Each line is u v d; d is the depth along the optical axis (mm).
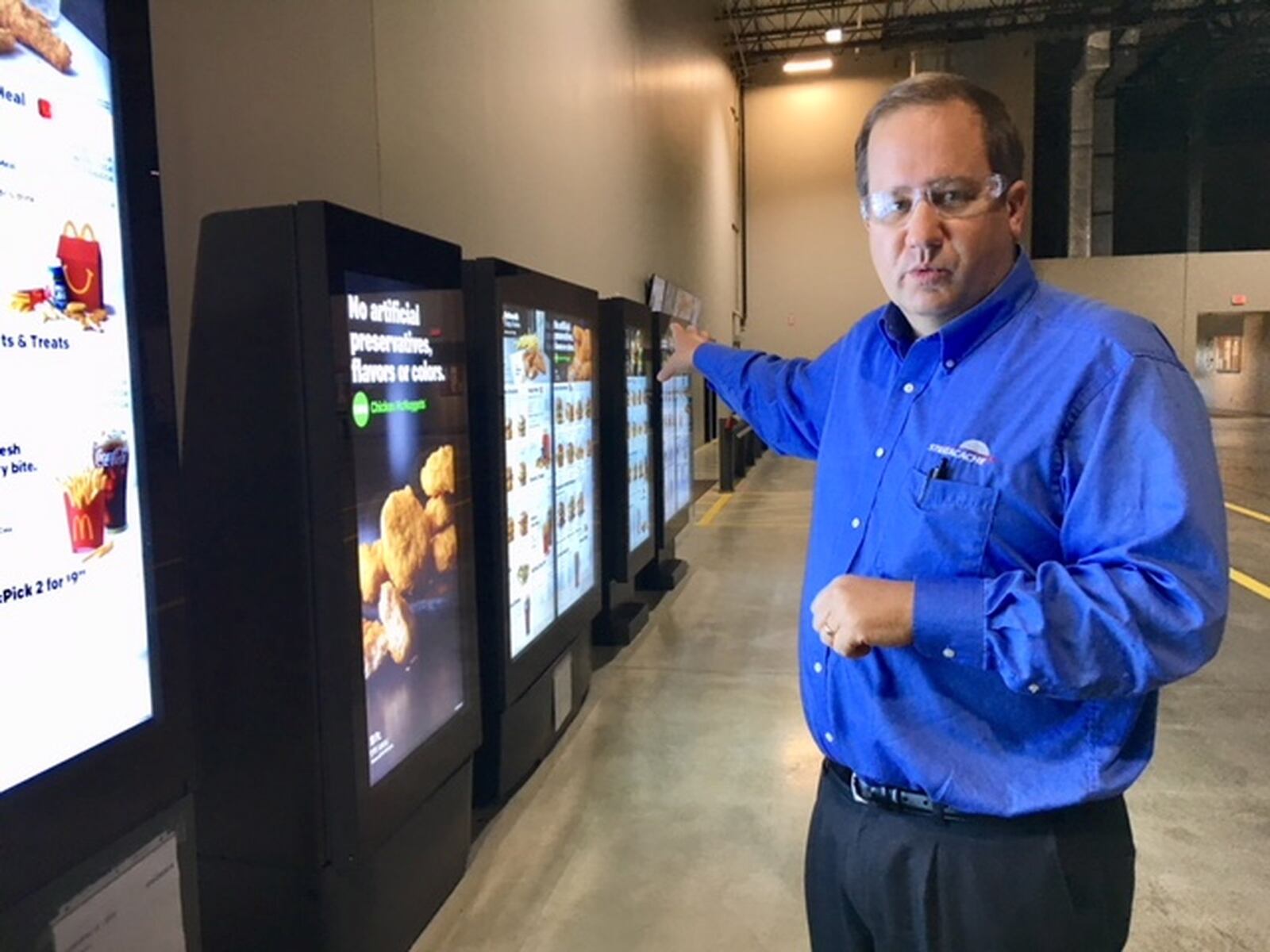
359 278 2094
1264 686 4324
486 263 2971
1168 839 2973
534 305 3363
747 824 3109
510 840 3012
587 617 4070
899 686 1265
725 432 10523
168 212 2475
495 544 3047
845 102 17781
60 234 1261
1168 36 17484
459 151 4547
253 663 2105
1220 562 1071
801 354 18312
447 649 2570
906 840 1290
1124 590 1056
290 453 2031
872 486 1314
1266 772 3447
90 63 1310
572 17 6699
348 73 3445
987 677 1224
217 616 2113
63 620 1276
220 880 2189
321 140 3256
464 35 4605
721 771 3514
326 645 2053
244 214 2004
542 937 2496
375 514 2188
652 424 5688
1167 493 1077
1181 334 17688
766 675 4570
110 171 1354
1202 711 4035
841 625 1167
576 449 3922
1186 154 21328
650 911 2615
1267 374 18438
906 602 1132
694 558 7180
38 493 1232
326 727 2080
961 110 1206
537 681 3473
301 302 1986
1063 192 19297
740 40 16547
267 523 2062
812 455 1885
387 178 3771
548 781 3439
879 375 1376
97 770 1334
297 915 2146
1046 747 1216
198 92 2602
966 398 1227
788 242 18188
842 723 1340
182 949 1521
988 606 1097
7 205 1178
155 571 1441
